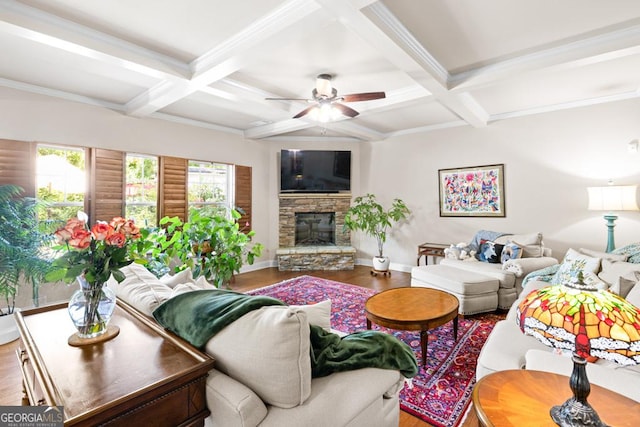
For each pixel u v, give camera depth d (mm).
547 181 4270
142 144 4383
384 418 1391
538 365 1412
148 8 2150
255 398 997
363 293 4316
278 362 1007
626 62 2924
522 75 2916
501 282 3580
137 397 900
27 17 2094
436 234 5379
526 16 2258
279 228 6191
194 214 3918
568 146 4102
